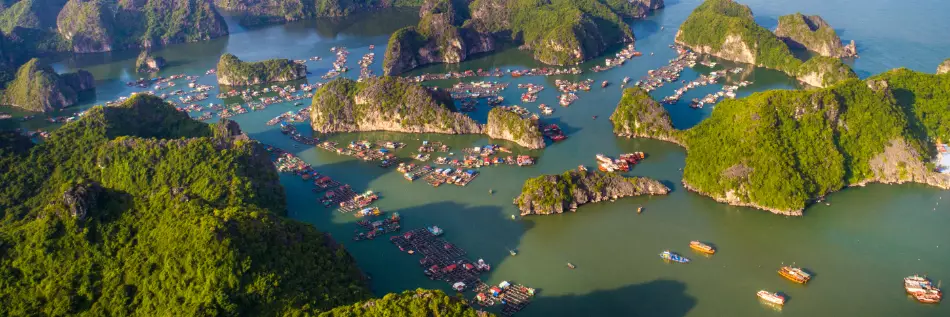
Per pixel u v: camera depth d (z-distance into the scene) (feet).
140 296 570.05
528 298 650.84
